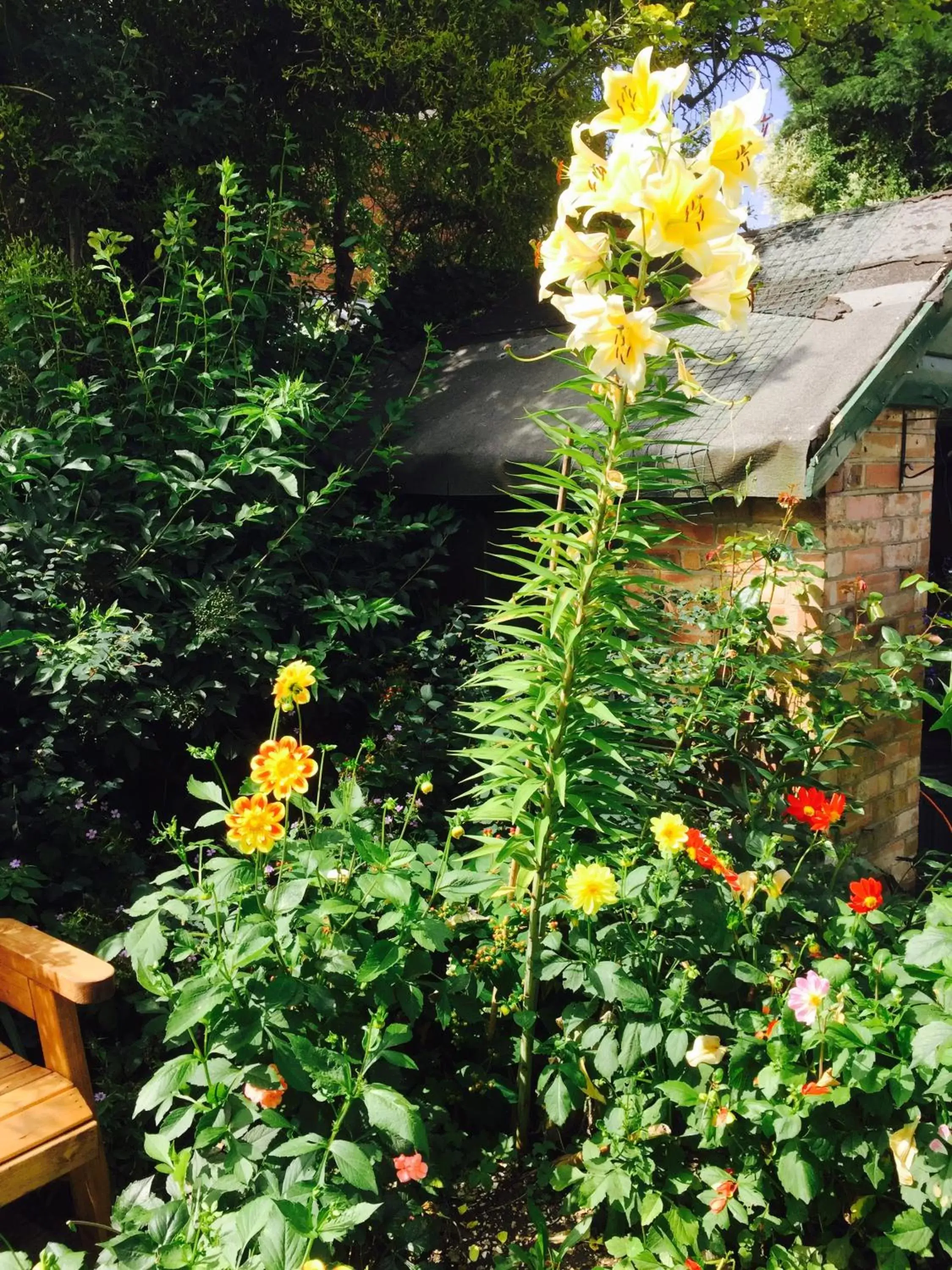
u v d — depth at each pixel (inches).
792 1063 72.5
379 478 174.9
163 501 140.1
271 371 171.6
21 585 118.9
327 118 204.7
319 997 73.4
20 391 141.5
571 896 75.7
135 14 183.0
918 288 125.1
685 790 123.2
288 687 77.6
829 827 113.1
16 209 185.6
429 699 140.8
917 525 141.3
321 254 207.3
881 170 480.1
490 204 224.1
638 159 65.0
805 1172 69.5
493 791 96.2
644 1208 74.6
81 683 110.5
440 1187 79.1
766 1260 75.6
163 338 159.8
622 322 64.9
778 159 518.3
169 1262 60.7
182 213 149.6
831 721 119.0
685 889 92.1
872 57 471.2
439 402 180.2
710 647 125.5
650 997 79.1
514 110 204.2
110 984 70.0
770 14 214.7
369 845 78.3
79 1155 70.0
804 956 86.9
